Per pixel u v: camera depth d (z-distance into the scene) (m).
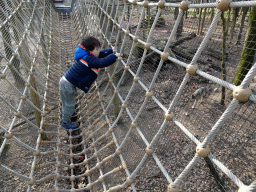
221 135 3.57
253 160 3.11
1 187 3.62
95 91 4.63
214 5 1.39
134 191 2.54
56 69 5.70
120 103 5.57
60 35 8.02
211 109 4.30
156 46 6.10
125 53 7.04
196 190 3.03
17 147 4.49
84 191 3.32
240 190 1.12
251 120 3.67
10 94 5.62
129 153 4.02
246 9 3.74
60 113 4.35
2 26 3.69
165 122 2.01
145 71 6.45
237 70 4.06
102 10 4.60
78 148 4.24
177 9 3.86
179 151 3.68
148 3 2.53
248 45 3.65
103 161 3.26
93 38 3.04
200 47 1.48
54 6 10.11
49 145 4.55
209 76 1.41
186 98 4.99
